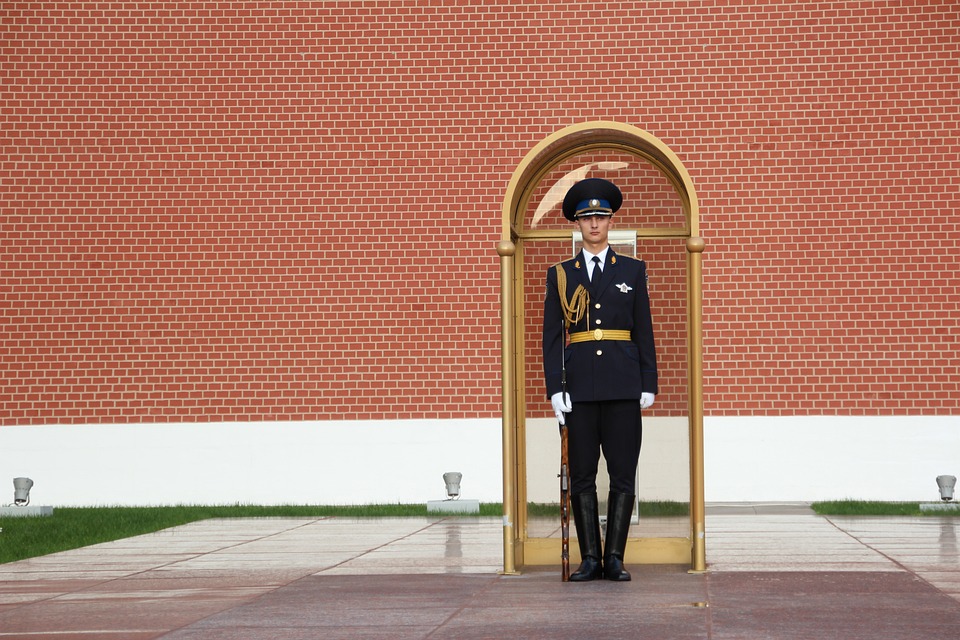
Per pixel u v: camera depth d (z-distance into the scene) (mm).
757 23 15508
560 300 7039
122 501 15719
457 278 15672
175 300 15852
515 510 7543
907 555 8312
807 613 5527
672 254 7500
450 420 15586
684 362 7453
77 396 15867
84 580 7668
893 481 15102
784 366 15266
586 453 6977
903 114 15320
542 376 7590
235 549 9648
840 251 15305
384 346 15672
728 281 15391
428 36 15820
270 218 15836
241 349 15766
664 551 7465
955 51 15297
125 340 15859
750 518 12328
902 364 15172
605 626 5203
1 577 7965
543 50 15719
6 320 15930
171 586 7215
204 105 15938
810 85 15430
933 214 15242
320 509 14422
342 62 15883
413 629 5242
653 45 15602
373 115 15828
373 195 15766
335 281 15750
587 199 7051
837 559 8039
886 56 15375
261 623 5539
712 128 15500
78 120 16000
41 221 15977
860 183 15328
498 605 5914
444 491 15539
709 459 15273
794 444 15211
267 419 15719
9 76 16047
